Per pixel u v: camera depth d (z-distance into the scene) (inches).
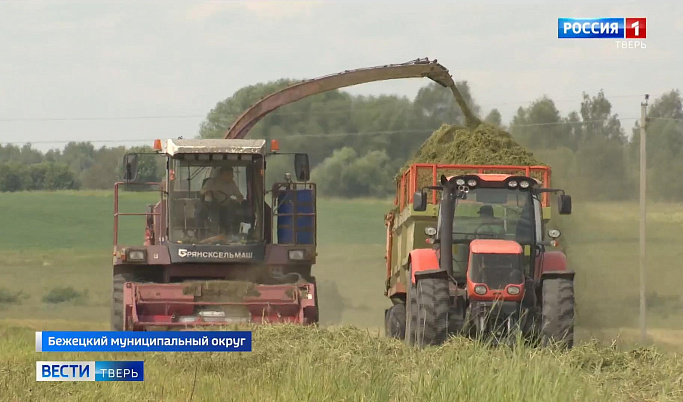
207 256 2432.3
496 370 1392.7
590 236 6796.3
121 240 6195.9
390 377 1432.1
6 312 5639.8
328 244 7337.6
